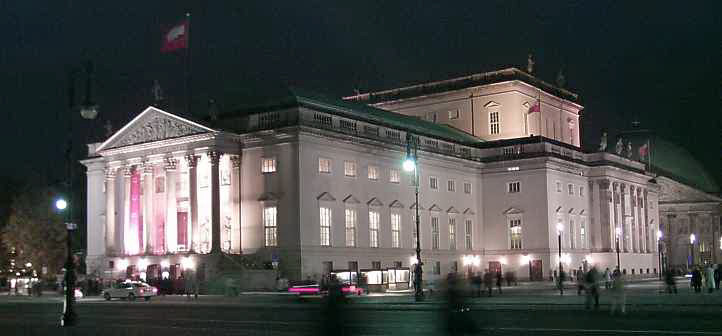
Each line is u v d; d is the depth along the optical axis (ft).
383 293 276.00
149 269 323.78
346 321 79.71
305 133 303.68
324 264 307.17
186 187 326.44
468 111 441.68
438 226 368.89
